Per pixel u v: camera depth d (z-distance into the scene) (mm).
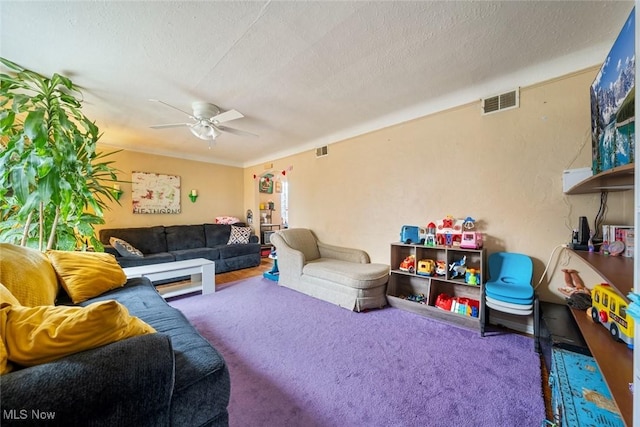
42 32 1580
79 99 2504
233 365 1729
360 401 1393
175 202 4797
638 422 693
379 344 1988
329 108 2828
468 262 2486
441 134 2656
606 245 1575
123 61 1908
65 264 1819
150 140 4004
